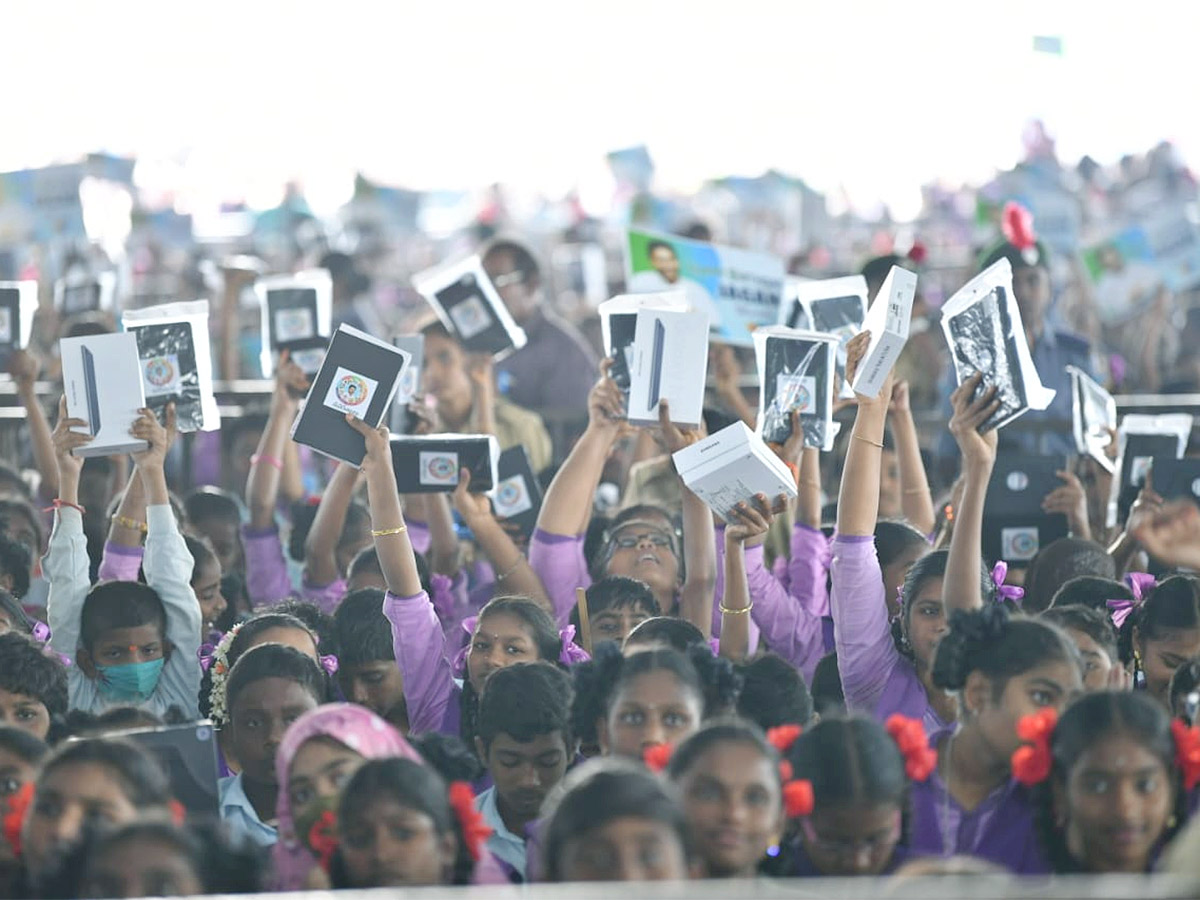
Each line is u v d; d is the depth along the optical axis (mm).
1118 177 38281
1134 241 26438
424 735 8836
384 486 10977
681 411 11836
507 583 12633
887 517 13109
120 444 11797
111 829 6762
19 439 19016
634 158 46219
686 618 11727
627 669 8648
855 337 10820
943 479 16672
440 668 10992
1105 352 26141
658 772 7672
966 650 8617
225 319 23203
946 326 10328
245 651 10258
